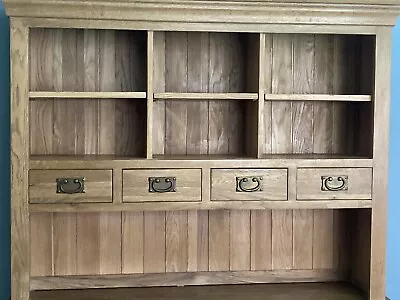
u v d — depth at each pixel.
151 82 2.56
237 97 2.61
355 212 2.92
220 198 2.60
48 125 2.77
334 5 2.55
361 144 2.83
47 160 2.52
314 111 2.93
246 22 2.56
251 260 2.95
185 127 2.85
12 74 2.47
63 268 2.83
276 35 2.89
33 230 2.81
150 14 2.50
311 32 2.60
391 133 3.05
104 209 2.54
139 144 2.82
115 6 2.47
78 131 2.79
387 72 2.66
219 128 2.88
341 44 2.93
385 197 2.69
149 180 2.56
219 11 2.53
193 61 2.85
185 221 2.90
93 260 2.85
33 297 2.70
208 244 2.92
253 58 2.69
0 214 2.83
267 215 2.95
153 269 2.89
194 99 2.76
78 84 2.78
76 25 2.48
